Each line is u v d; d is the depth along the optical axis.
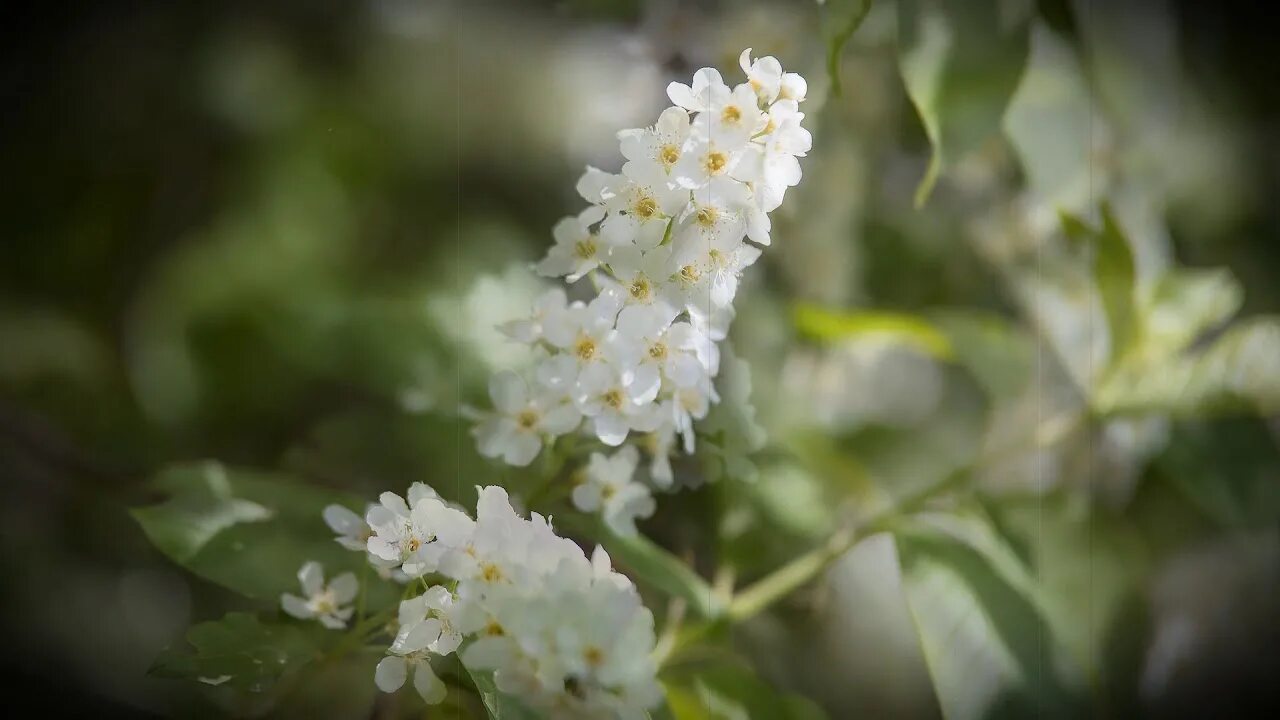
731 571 0.49
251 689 0.45
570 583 0.42
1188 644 0.53
